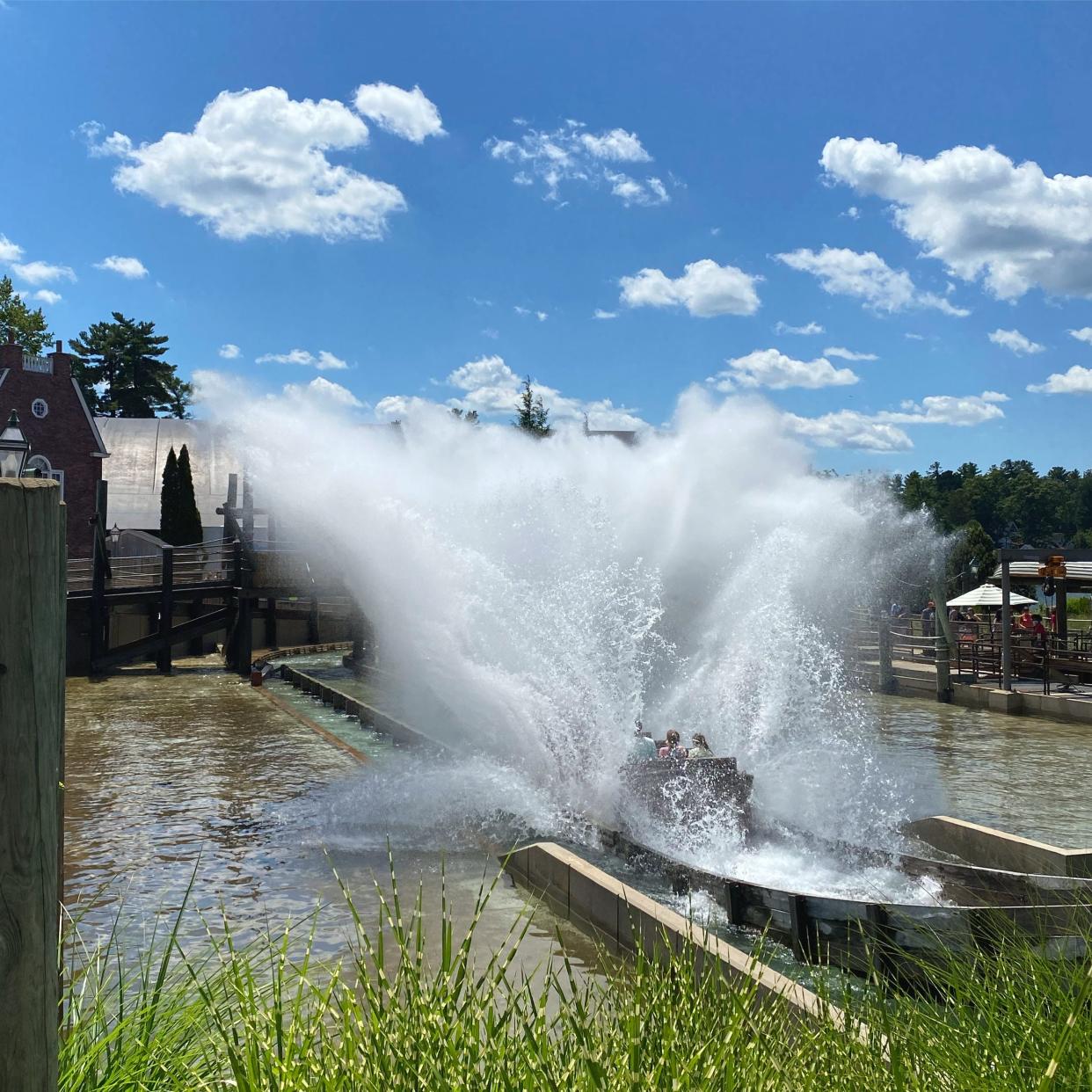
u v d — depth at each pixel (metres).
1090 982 3.81
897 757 20.09
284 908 10.07
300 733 21.92
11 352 45.12
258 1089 3.04
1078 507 174.12
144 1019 3.53
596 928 8.93
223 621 34.72
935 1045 3.78
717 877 9.48
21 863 2.42
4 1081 2.40
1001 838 11.11
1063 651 27.36
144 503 54.34
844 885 10.64
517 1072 3.18
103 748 20.09
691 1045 3.41
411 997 3.38
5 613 2.40
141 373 93.81
